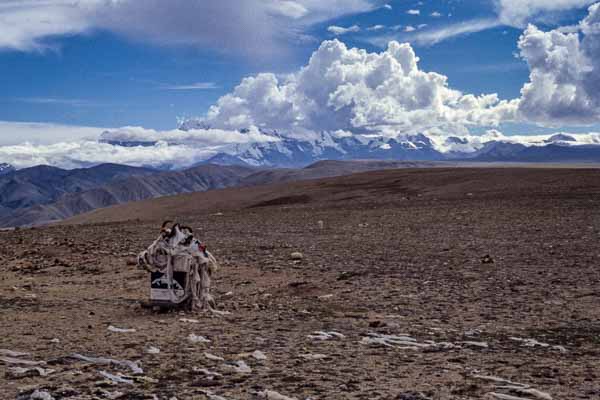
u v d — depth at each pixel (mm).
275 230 34219
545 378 8445
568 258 20672
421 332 11758
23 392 7551
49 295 16891
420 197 59094
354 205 53469
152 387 7883
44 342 10734
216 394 7559
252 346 10414
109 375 8367
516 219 33719
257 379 8273
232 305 15086
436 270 19516
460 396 7496
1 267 22953
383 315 13641
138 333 11570
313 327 12234
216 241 29438
